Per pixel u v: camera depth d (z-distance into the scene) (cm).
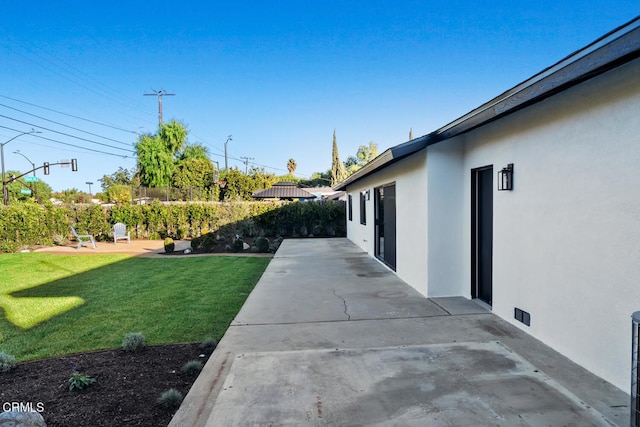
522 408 247
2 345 402
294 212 1745
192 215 1720
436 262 557
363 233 1184
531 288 385
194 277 791
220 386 289
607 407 250
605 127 284
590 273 302
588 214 303
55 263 1013
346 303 533
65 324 475
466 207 540
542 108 361
